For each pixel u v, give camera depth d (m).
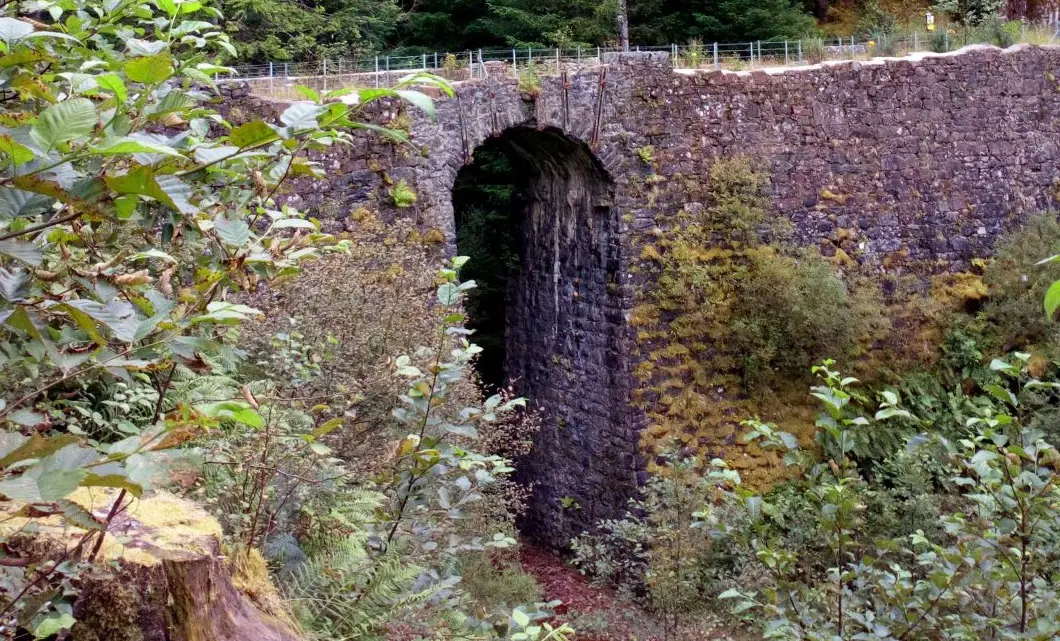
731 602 7.01
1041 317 12.25
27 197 1.72
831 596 4.04
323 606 3.48
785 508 6.08
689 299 11.15
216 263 2.83
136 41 2.26
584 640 8.17
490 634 4.06
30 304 1.94
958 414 11.85
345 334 5.95
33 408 2.98
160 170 2.05
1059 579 3.63
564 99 10.41
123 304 2.00
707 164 11.23
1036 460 3.51
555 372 12.30
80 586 2.36
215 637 2.60
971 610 3.78
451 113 9.84
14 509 2.54
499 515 7.62
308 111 2.15
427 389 3.60
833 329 11.08
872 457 11.53
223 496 3.74
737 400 11.41
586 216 11.42
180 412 2.00
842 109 11.88
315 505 4.00
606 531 11.29
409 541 4.22
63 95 2.68
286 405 4.53
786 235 11.51
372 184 9.48
